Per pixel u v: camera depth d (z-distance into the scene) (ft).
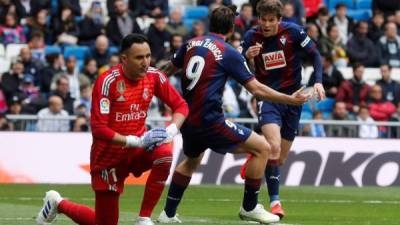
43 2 192.85
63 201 80.53
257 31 103.45
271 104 102.78
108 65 181.68
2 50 189.57
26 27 192.75
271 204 102.58
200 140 92.12
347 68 199.41
